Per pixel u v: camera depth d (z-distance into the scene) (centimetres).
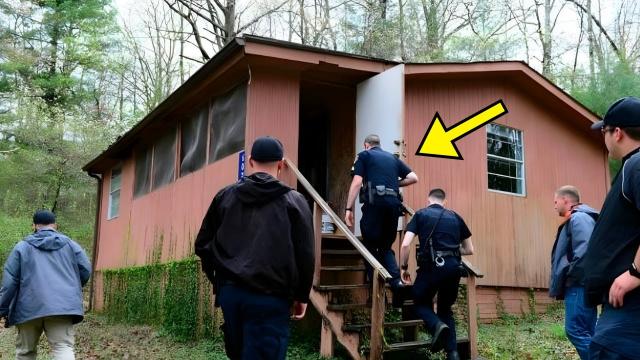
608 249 246
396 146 680
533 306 938
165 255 939
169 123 1005
